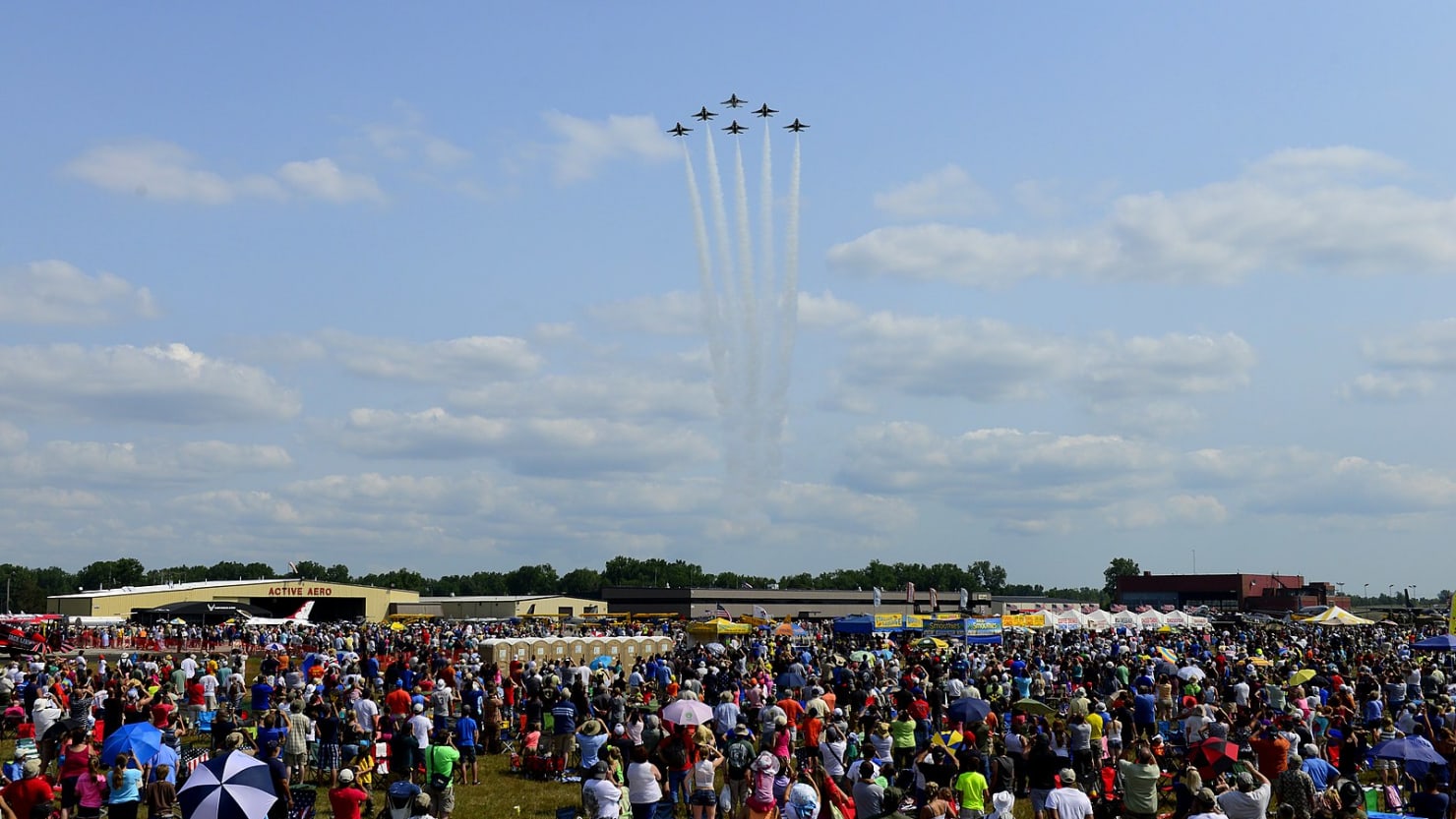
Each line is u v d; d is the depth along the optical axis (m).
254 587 140.25
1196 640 64.69
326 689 34.06
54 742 24.27
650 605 150.12
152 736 21.00
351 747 22.50
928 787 18.12
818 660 48.81
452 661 45.78
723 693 28.67
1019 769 25.70
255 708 31.41
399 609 151.38
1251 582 184.25
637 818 20.84
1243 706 32.50
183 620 95.88
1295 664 45.88
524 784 28.59
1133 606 191.00
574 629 89.94
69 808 19.86
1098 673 42.94
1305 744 22.88
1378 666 45.00
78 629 78.12
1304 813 19.67
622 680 37.25
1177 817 20.39
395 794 20.09
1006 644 59.34
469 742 28.75
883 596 155.25
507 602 147.12
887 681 36.78
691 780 22.56
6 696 35.38
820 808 19.11
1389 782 26.28
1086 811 18.56
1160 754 26.00
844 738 23.91
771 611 149.12
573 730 29.36
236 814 16.81
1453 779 22.75
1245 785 18.83
